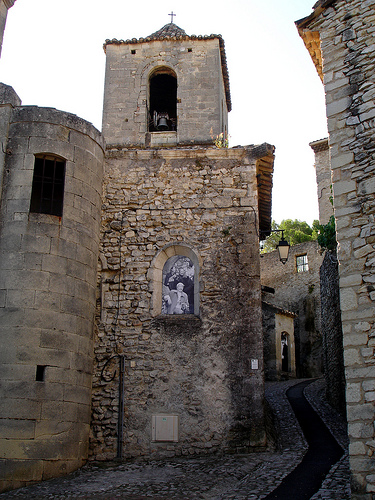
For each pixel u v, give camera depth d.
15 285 10.36
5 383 9.73
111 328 11.78
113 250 12.38
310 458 10.33
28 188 11.05
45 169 11.60
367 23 9.41
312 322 31.41
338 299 15.80
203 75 16.47
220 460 10.37
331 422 14.19
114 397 11.28
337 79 9.44
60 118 11.75
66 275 10.90
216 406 11.09
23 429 9.59
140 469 10.07
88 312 11.29
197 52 16.70
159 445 10.90
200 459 10.55
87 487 8.96
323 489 8.32
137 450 10.88
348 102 9.20
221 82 17.33
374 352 7.84
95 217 12.06
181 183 12.83
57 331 10.45
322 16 9.97
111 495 8.41
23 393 9.76
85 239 11.53
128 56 16.86
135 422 11.08
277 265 35.12
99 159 12.54
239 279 11.94
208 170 12.88
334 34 9.72
